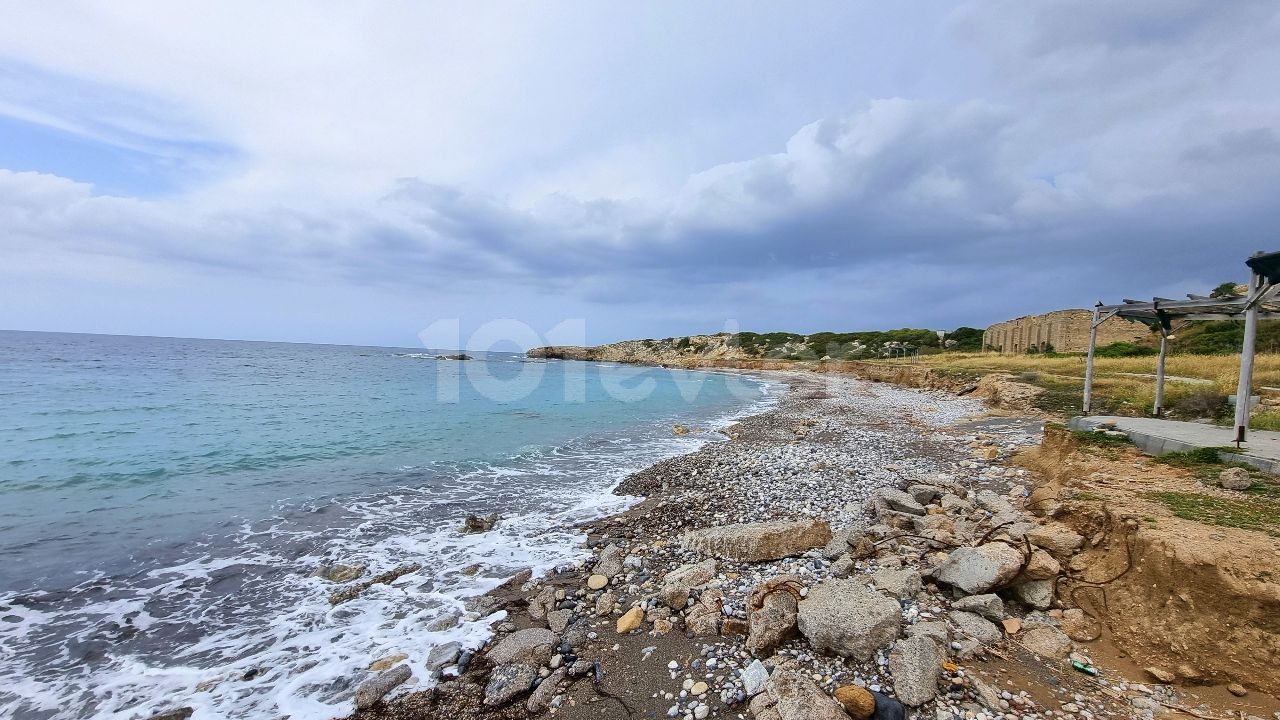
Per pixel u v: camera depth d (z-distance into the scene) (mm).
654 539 9727
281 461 15852
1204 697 4402
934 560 7340
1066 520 6930
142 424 20781
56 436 18141
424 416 26453
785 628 5480
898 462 15500
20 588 7672
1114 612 5438
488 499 12711
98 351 70312
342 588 7852
